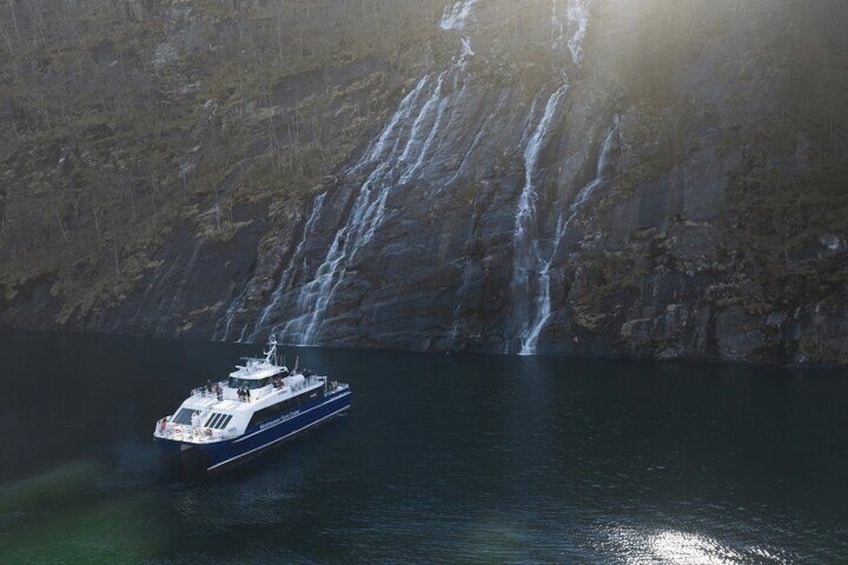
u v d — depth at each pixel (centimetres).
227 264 11462
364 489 5016
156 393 7431
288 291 10975
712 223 9412
